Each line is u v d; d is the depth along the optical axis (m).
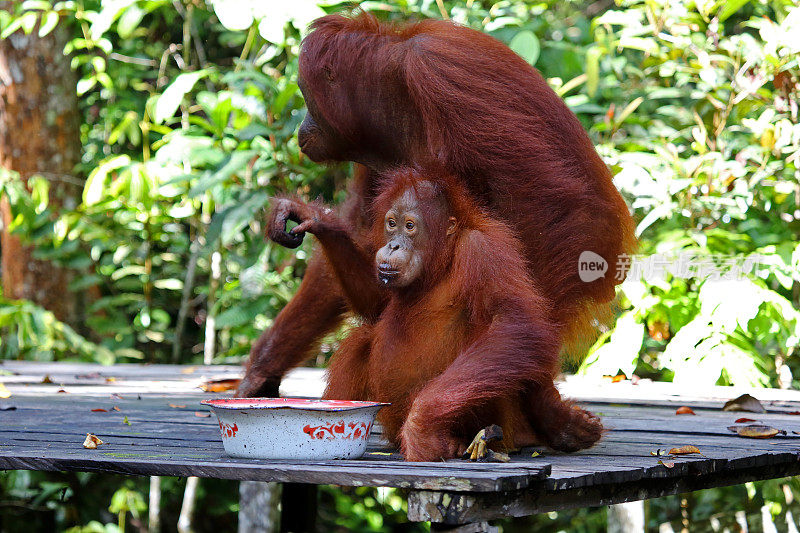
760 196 8.74
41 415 5.53
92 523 11.21
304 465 3.42
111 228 12.16
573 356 4.51
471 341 3.89
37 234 11.70
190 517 11.31
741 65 8.78
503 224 4.03
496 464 3.38
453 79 4.23
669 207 7.85
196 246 12.23
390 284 3.97
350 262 4.52
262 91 9.32
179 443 4.36
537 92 4.35
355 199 5.20
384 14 9.91
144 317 11.97
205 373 8.66
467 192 4.11
